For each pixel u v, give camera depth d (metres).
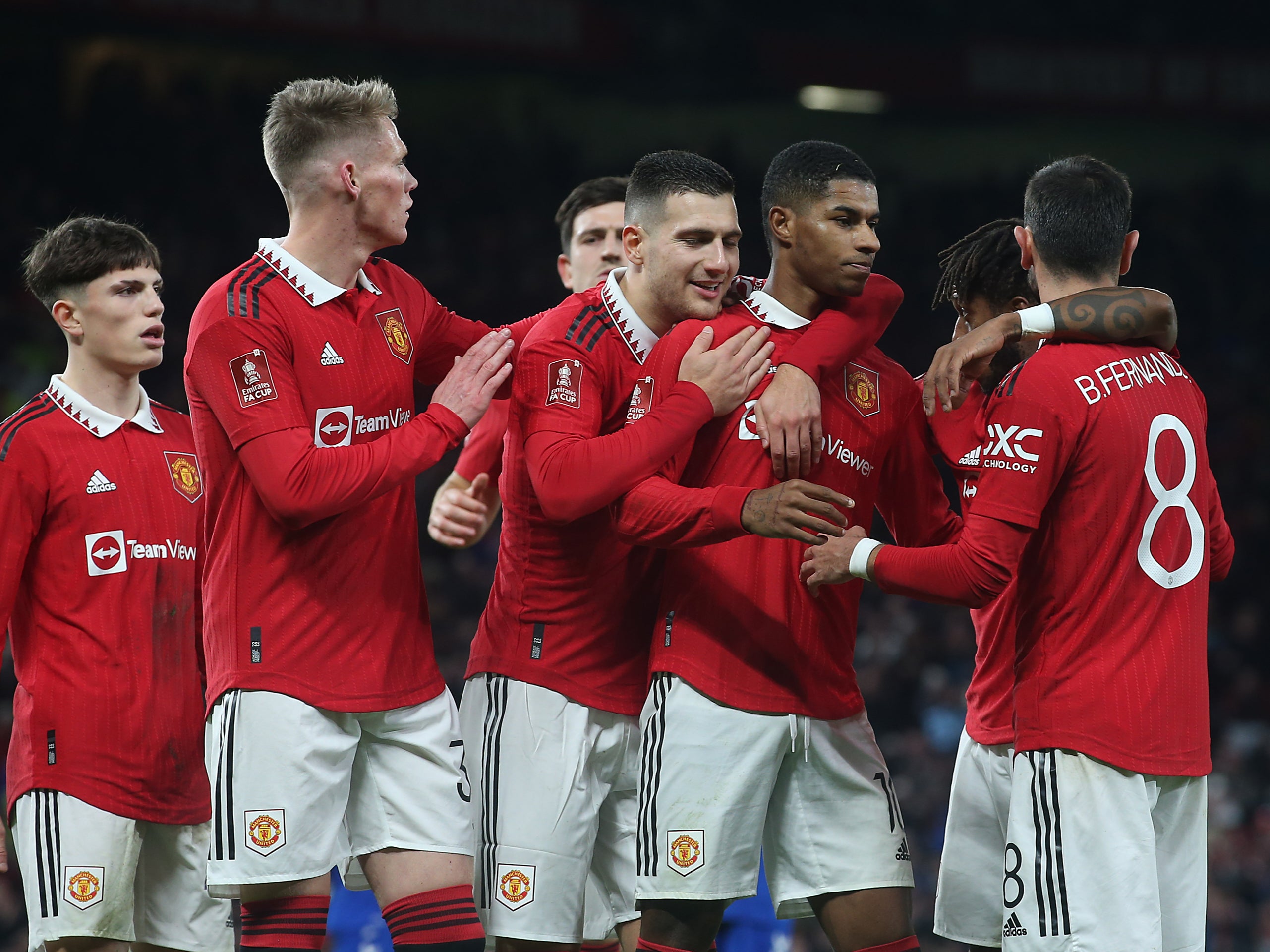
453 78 70.62
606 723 12.25
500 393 13.02
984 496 10.59
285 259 11.29
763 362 11.22
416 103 70.44
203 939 13.49
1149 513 10.68
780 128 72.56
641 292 11.94
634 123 72.25
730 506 10.58
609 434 11.72
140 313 13.31
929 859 35.94
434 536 15.72
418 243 66.12
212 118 64.56
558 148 71.25
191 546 13.63
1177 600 10.80
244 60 66.81
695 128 72.50
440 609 45.41
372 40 59.44
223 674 11.23
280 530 11.16
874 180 11.56
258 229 62.03
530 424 11.60
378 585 11.48
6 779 13.30
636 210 11.80
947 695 44.47
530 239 68.00
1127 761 10.46
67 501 12.98
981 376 12.45
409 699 11.54
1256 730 45.06
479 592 46.91
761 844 11.58
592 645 12.19
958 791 12.41
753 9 70.56
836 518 10.43
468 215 68.19
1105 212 11.02
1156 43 70.81
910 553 10.73
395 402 11.62
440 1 61.12
